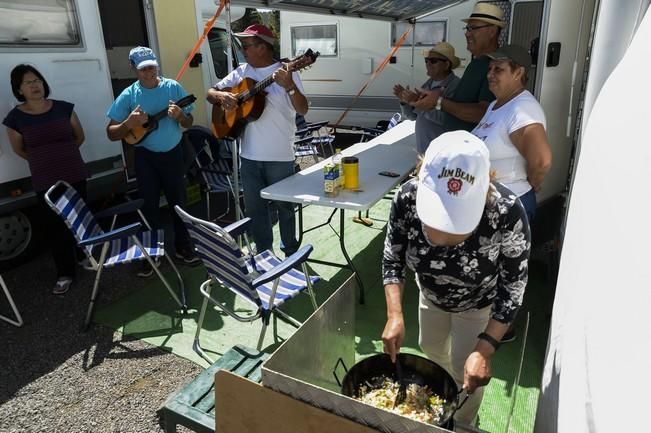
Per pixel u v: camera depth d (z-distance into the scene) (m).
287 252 3.50
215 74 5.57
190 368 2.60
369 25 7.62
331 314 1.50
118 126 3.38
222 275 2.42
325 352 1.50
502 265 1.43
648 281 0.61
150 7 4.52
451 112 2.95
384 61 7.58
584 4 2.88
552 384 1.33
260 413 1.19
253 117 3.18
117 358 2.69
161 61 4.68
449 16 6.94
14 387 2.47
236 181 3.95
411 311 3.09
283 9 4.39
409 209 1.48
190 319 3.05
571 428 0.89
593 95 1.71
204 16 5.23
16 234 3.69
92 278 3.61
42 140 3.26
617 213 0.85
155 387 2.46
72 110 3.47
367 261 3.78
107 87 4.16
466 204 1.19
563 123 3.15
